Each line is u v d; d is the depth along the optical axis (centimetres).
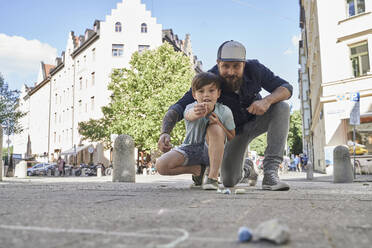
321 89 1797
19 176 1803
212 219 148
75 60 4247
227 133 350
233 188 400
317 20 1828
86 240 104
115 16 3572
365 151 1603
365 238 109
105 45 3541
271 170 378
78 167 3069
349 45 1689
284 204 212
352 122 1072
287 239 97
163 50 2527
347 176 865
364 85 1611
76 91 4150
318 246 97
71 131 4241
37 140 5725
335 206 205
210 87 323
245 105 365
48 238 107
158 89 2430
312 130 3284
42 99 5631
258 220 146
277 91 362
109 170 2744
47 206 197
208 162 391
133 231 119
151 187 437
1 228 125
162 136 351
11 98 3000
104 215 160
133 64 2531
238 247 93
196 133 370
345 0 1708
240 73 337
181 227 127
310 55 2511
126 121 2388
